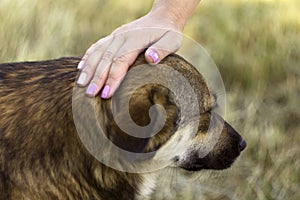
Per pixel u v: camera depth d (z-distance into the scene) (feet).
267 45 22.59
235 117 19.84
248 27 23.03
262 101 21.18
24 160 11.25
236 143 13.55
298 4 24.09
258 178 18.10
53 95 11.46
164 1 13.58
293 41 22.79
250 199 17.72
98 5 23.44
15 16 21.57
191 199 17.31
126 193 11.89
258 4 23.90
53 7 22.47
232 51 22.24
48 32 21.63
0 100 11.58
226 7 23.58
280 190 17.78
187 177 17.37
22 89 11.65
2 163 11.21
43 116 11.35
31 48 21.12
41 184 11.28
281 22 23.34
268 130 19.35
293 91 21.38
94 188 11.55
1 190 11.18
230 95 21.09
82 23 22.79
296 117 20.30
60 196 11.39
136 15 23.67
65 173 11.34
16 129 11.34
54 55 21.25
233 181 17.99
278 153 18.84
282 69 21.99
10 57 20.79
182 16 13.57
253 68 21.80
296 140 19.33
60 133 11.27
